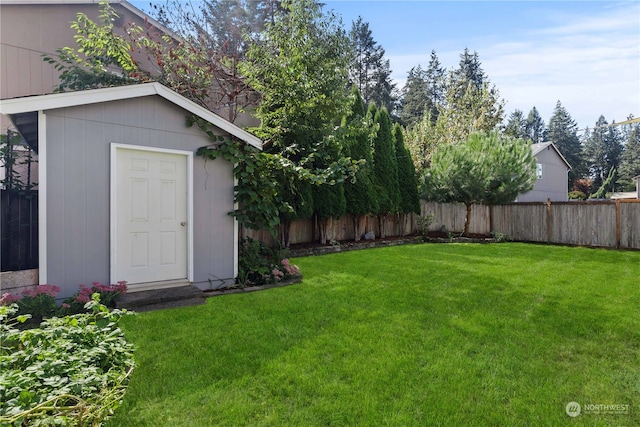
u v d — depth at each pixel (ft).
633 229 31.35
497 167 36.27
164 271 15.96
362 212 34.91
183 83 26.55
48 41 26.48
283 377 8.40
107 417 6.22
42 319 11.74
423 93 107.24
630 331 11.43
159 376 8.40
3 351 7.07
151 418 6.81
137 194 15.33
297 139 28.25
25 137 18.29
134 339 10.59
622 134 144.46
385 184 38.29
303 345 10.21
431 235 42.32
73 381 5.71
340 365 9.01
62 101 13.20
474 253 29.07
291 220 29.78
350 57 29.45
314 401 7.45
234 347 10.05
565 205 35.91
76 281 13.70
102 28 23.79
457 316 12.81
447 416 7.02
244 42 33.32
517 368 8.99
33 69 25.95
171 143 16.12
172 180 16.25
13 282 12.77
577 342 10.61
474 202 38.65
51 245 13.17
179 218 16.40
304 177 21.01
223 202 17.76
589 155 143.23
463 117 62.75
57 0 26.37
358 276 19.70
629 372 8.87
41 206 13.01
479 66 113.50
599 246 33.45
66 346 6.76
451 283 17.90
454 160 37.37
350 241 35.24
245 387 7.98
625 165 126.82
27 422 5.13
